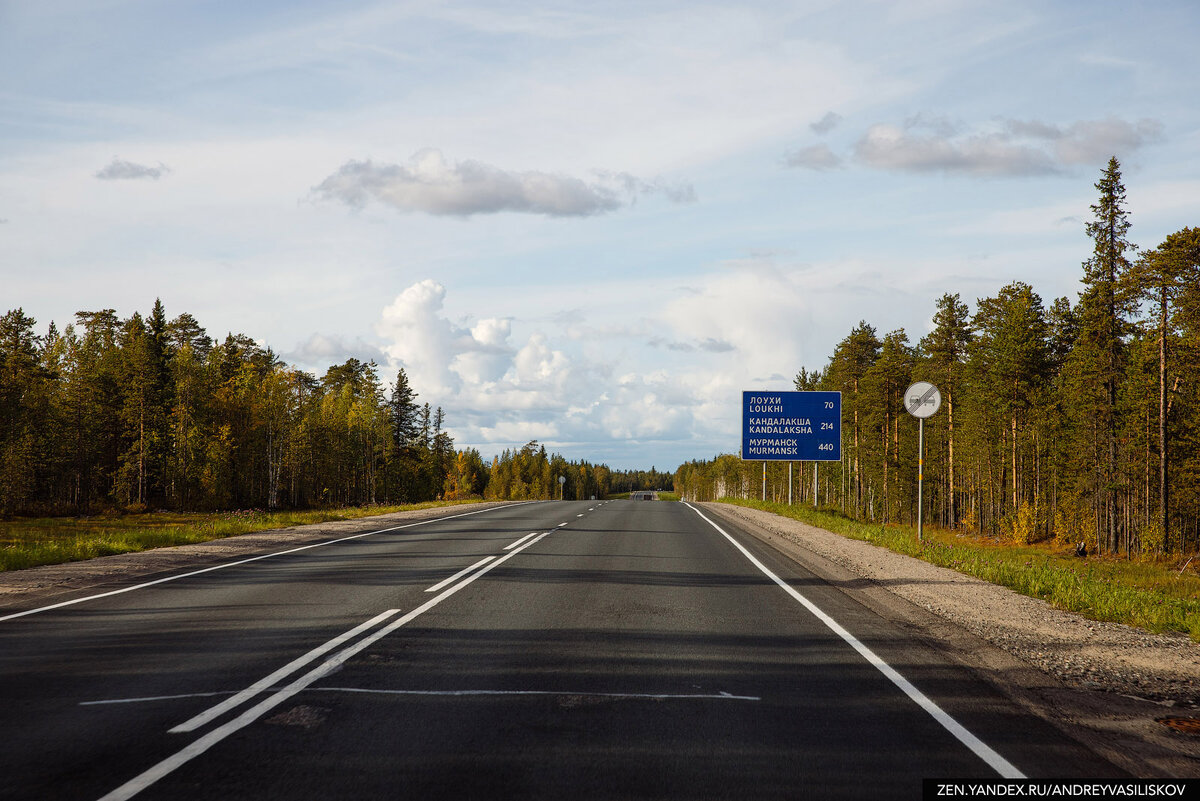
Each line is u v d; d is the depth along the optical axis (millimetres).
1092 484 45219
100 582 11750
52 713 5137
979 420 57094
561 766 4195
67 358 68500
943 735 4801
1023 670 6562
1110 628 8617
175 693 5645
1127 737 4844
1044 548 50906
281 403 74062
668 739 4668
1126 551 45969
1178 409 45312
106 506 58469
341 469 88562
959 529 68438
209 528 21484
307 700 5469
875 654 7062
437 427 116875
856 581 12281
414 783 3938
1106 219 42344
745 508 42312
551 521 26594
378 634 7809
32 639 7578
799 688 5871
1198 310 37688
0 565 13398
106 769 4113
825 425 34219
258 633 7859
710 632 8008
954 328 61500
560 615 8930
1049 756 4461
